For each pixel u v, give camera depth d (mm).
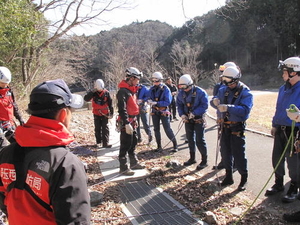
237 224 3320
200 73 39594
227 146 4434
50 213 1435
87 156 6344
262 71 50625
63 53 16766
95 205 3891
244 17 47875
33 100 1496
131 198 4133
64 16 11586
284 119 3834
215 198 4055
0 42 9250
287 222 3336
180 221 3443
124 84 4879
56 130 1495
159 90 6555
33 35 11711
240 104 4184
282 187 4191
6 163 1508
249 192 4254
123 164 5043
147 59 36625
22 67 14250
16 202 1438
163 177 4918
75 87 25688
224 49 50000
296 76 3689
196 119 5301
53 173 1393
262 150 6473
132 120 5023
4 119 4156
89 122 10938
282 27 48031
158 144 6742
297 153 3619
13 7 8609
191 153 5625
